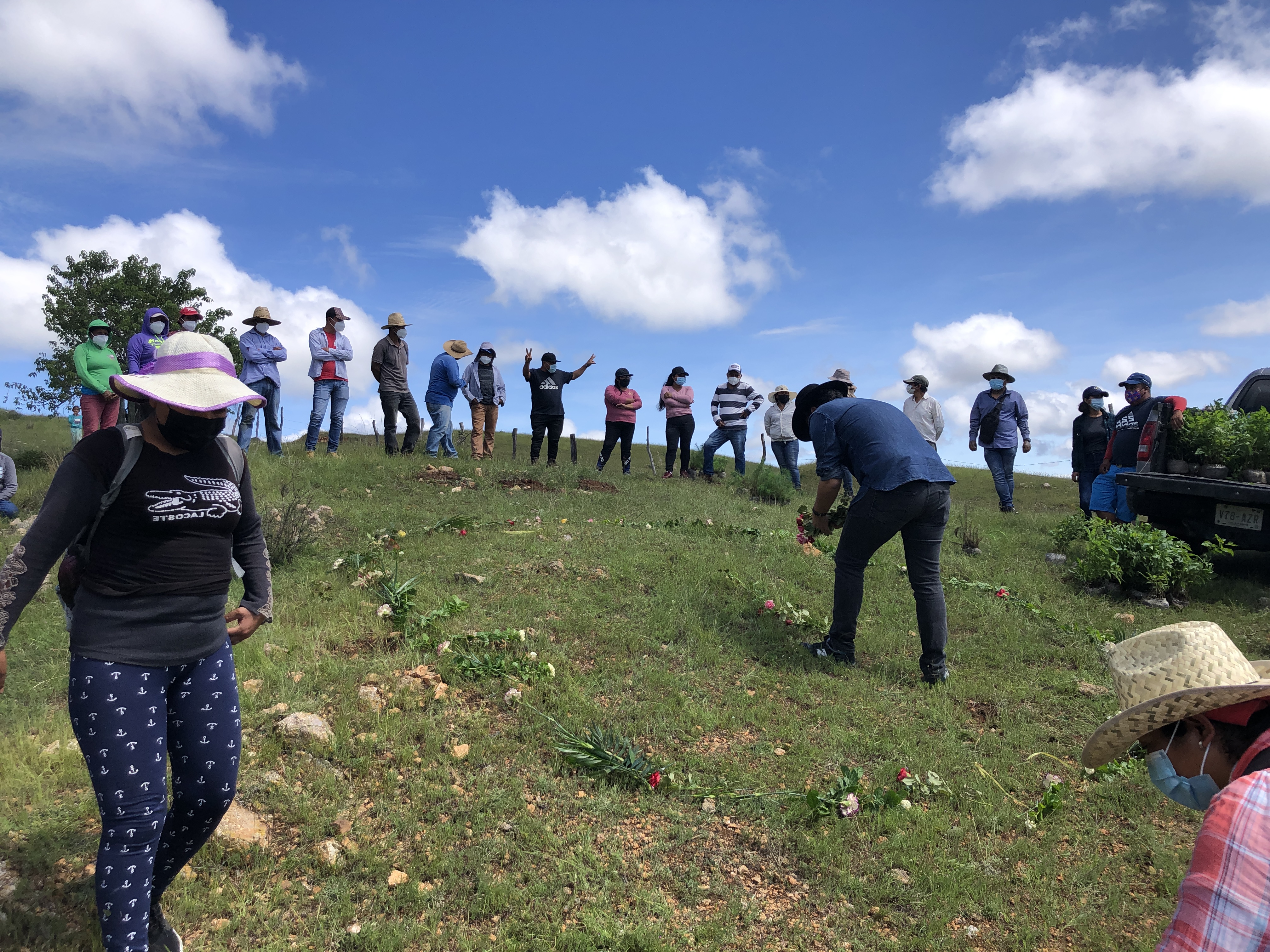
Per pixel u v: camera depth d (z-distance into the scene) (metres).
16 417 22.28
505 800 3.31
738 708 4.31
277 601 5.14
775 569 6.88
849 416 4.92
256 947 2.54
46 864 2.76
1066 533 8.04
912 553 4.78
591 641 4.91
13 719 3.68
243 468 2.50
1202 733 1.51
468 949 2.57
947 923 2.81
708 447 13.00
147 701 2.18
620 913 2.79
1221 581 7.23
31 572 2.06
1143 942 2.74
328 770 3.39
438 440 11.50
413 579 5.09
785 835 3.26
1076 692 4.73
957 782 3.69
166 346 2.38
